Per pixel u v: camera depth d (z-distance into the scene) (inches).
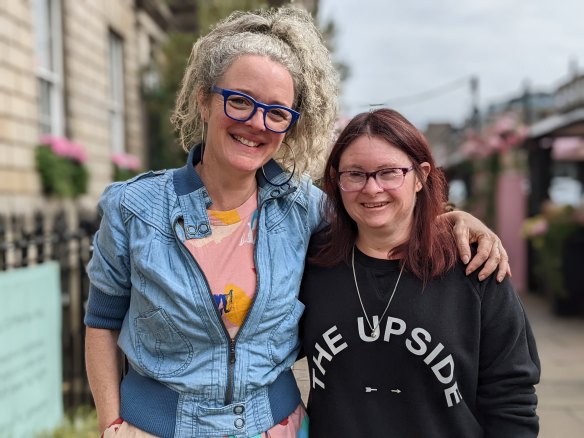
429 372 65.8
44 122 292.0
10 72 240.1
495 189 387.5
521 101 478.3
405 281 67.5
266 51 63.1
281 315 66.2
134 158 408.8
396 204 66.3
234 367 63.7
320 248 72.3
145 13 441.7
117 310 68.4
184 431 62.9
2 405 125.3
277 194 69.3
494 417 67.4
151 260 62.6
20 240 140.6
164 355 64.2
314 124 71.2
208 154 66.2
